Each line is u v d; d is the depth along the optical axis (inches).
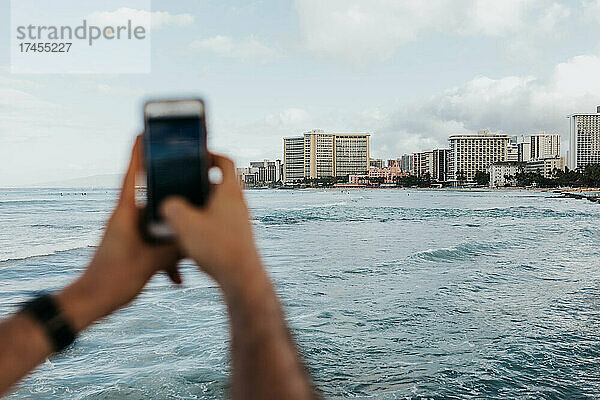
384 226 1582.2
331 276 662.5
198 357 330.0
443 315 457.7
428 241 1139.3
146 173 20.3
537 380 308.5
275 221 1769.2
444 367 326.6
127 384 287.0
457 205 3097.9
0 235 1195.9
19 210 2237.9
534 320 445.1
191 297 479.8
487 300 523.2
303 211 2349.9
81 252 877.2
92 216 1841.8
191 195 19.8
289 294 542.3
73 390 278.4
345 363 329.4
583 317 455.8
